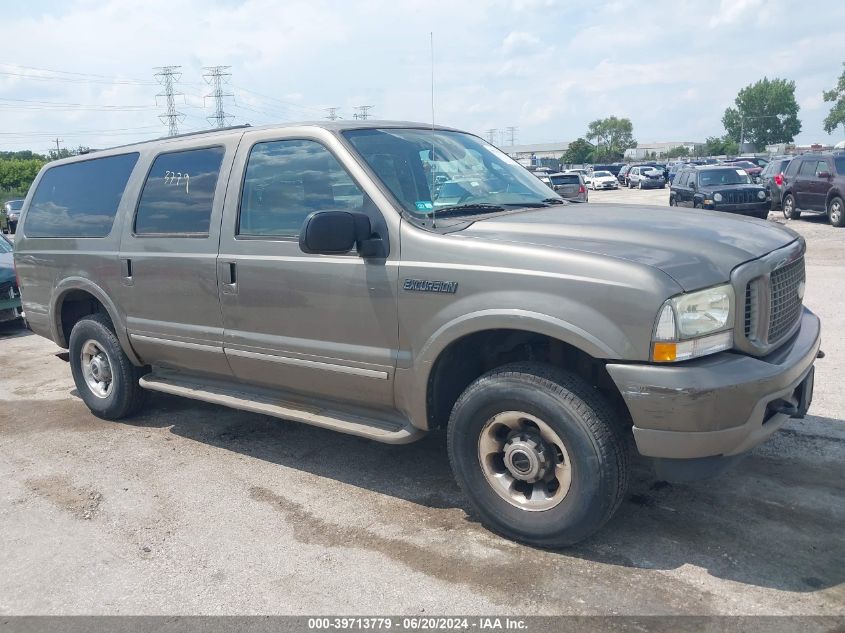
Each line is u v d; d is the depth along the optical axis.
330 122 4.23
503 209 4.11
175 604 3.20
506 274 3.31
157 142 5.14
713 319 3.07
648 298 2.99
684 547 3.41
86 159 5.70
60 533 3.91
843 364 6.06
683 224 3.67
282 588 3.27
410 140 4.34
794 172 19.91
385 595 3.17
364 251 3.71
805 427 4.75
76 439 5.35
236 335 4.45
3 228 31.23
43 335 6.16
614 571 3.25
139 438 5.29
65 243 5.62
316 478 4.43
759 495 3.88
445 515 3.87
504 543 3.55
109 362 5.55
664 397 2.99
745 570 3.21
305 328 4.09
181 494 4.30
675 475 3.18
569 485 3.28
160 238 4.84
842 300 8.66
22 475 4.73
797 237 3.91
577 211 4.03
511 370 3.40
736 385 2.99
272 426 5.41
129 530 3.90
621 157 130.62
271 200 4.26
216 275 4.47
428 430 3.81
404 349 3.70
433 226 3.66
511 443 3.43
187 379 5.12
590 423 3.18
